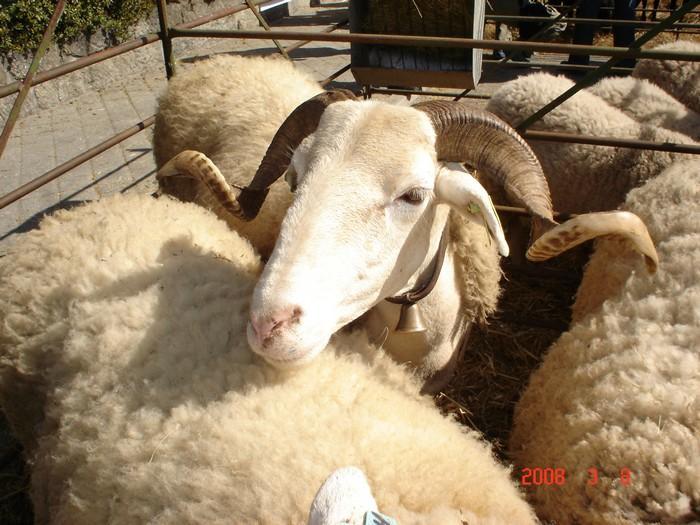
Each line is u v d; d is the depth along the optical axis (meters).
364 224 0.61
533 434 0.74
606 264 0.89
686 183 0.89
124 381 0.59
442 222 0.72
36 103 2.35
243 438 0.52
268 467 0.50
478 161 0.70
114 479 0.53
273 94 1.07
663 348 0.66
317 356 0.62
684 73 1.42
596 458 0.60
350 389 0.59
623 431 0.60
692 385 0.61
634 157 1.14
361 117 0.64
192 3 3.09
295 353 0.55
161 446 0.53
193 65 1.21
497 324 1.09
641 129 1.17
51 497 0.62
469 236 0.81
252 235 0.96
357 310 0.65
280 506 0.47
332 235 0.59
